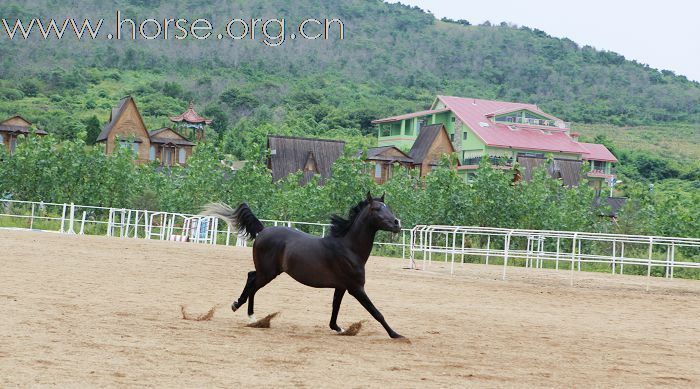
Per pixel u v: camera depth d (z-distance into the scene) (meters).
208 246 33.41
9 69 125.38
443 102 95.69
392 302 16.36
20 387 6.83
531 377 8.73
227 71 143.88
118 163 46.88
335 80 150.88
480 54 186.50
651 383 8.76
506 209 41.34
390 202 43.16
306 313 13.75
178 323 11.51
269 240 11.86
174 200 46.00
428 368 8.93
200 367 8.18
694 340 12.88
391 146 78.38
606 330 13.68
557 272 29.53
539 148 89.75
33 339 9.22
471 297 18.48
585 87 175.38
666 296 21.64
